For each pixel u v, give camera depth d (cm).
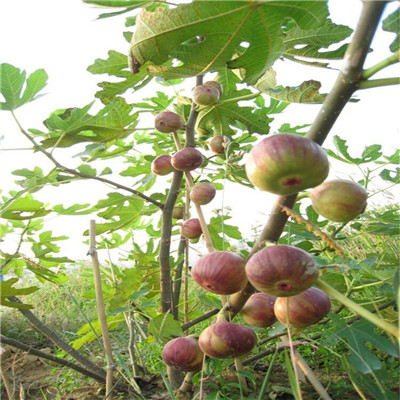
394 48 32
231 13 34
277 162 26
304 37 57
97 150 65
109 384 53
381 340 38
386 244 85
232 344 35
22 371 76
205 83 60
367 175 64
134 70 39
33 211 64
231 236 71
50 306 114
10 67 47
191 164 54
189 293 93
